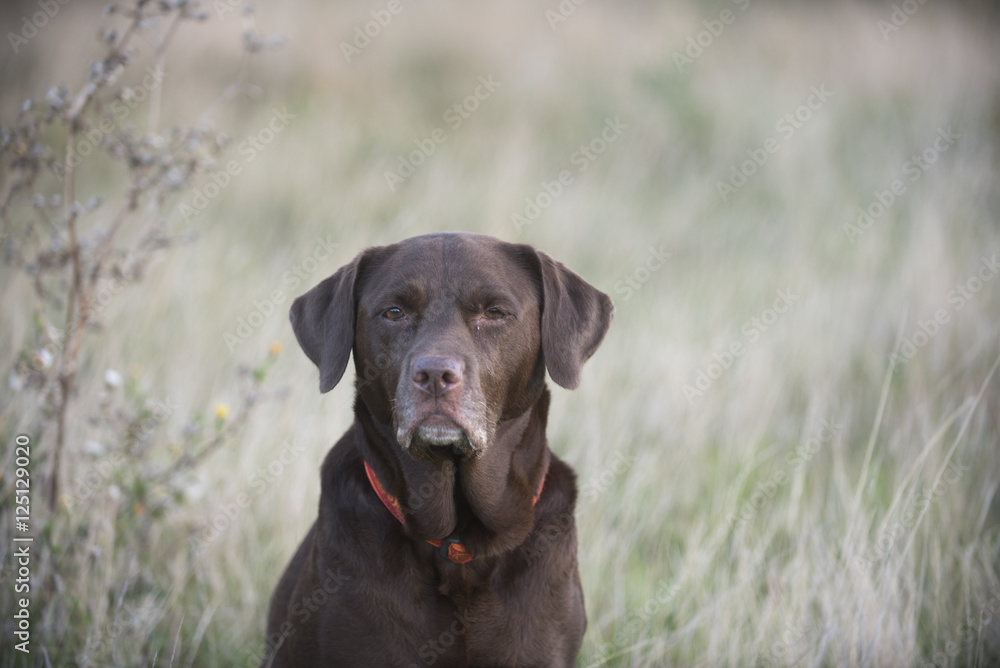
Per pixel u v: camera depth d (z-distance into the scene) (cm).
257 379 520
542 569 372
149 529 511
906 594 472
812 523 523
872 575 478
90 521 480
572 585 383
